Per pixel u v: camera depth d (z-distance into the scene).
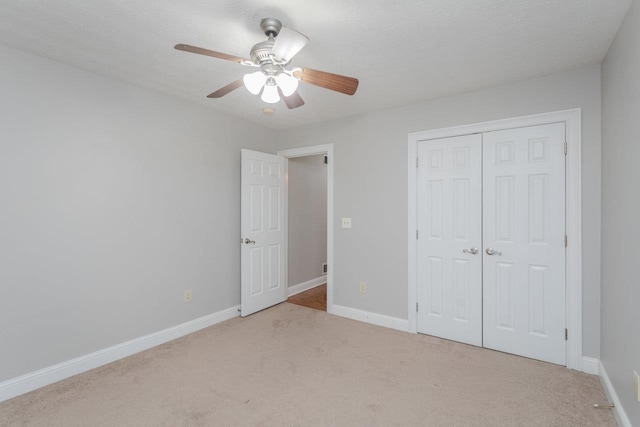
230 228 3.64
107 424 1.86
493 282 2.81
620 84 1.88
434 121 3.08
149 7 1.71
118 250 2.68
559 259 2.54
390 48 2.13
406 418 1.92
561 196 2.53
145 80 2.66
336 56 2.23
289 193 4.55
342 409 2.00
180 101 3.13
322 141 3.83
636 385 1.60
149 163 2.88
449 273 3.03
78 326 2.44
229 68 2.43
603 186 2.27
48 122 2.28
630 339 1.70
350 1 1.64
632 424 1.67
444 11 1.73
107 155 2.60
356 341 3.00
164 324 3.01
